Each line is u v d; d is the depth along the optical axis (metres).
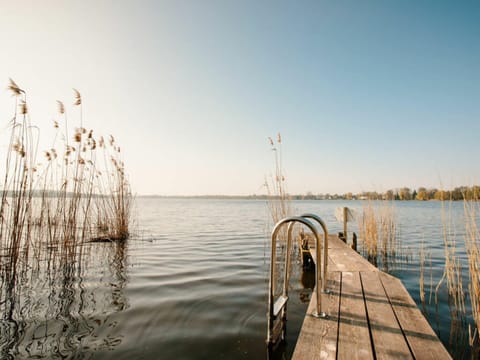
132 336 3.68
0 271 6.39
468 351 3.57
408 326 2.88
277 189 9.50
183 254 8.94
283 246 8.98
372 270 5.00
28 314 4.34
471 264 3.76
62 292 5.35
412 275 7.04
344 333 2.75
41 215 7.92
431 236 13.18
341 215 9.34
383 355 2.38
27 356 3.20
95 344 3.47
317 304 3.11
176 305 4.72
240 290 5.57
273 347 3.37
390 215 9.37
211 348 3.43
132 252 9.12
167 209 40.69
